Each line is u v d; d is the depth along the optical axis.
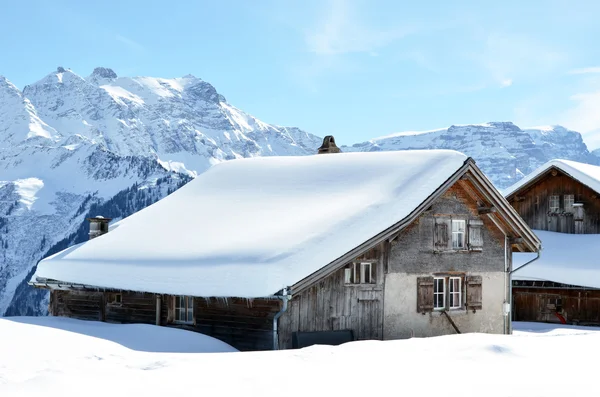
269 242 18.20
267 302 17.81
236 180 25.22
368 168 22.34
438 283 22.19
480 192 22.30
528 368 11.03
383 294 20.11
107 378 9.48
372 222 18.83
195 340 16.48
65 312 23.77
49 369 9.88
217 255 18.58
